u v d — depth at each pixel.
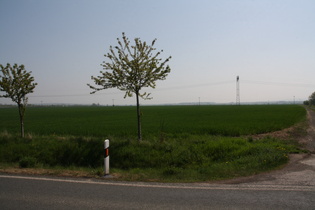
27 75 13.13
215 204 4.98
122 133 16.58
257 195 5.49
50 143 11.77
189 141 12.31
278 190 5.83
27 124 26.03
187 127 19.56
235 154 10.18
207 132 17.12
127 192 5.75
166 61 11.44
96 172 7.78
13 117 41.44
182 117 34.47
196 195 5.52
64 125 23.86
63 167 9.52
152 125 22.11
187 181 6.70
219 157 10.30
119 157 10.30
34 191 5.82
